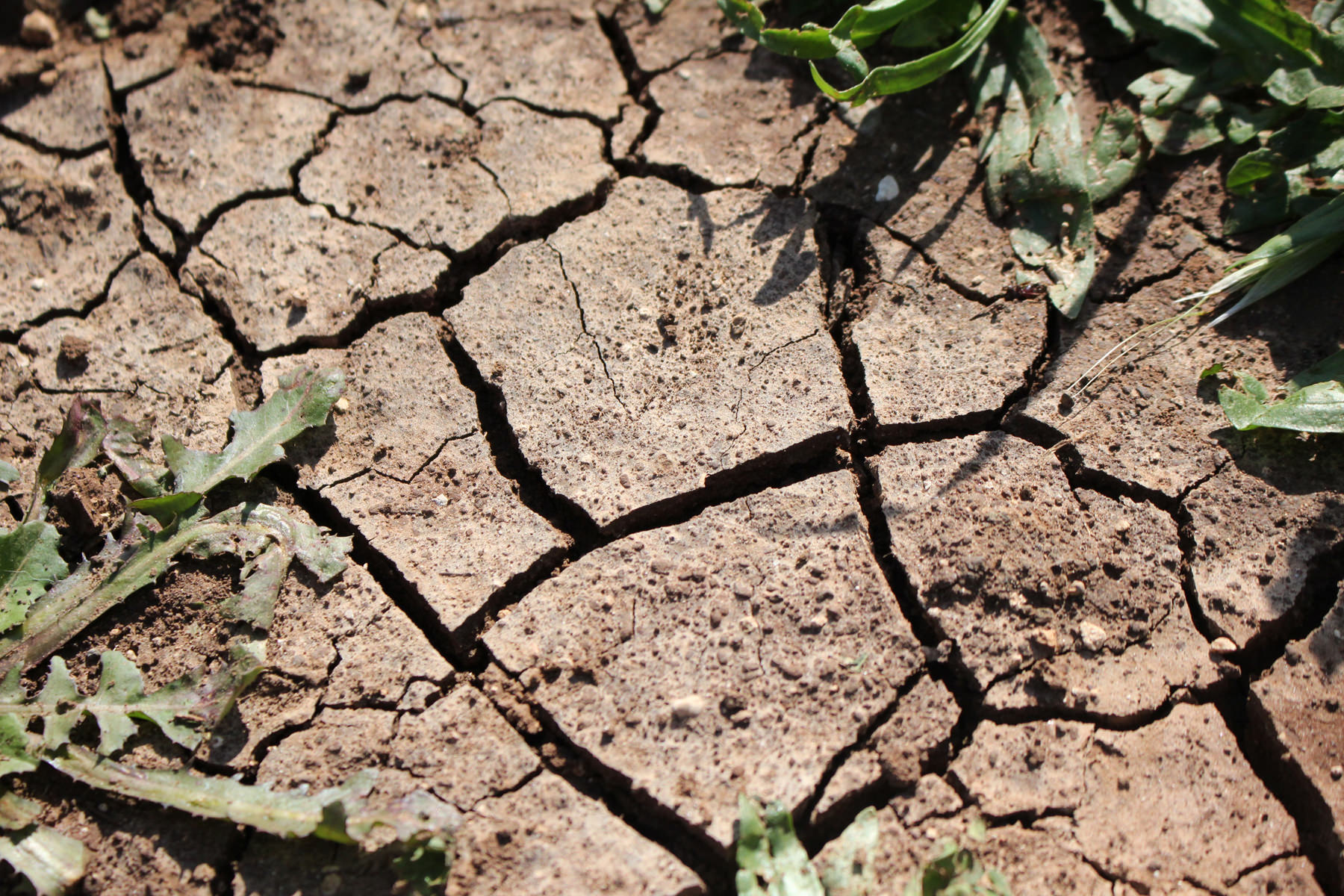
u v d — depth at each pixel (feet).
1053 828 1.84
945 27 2.27
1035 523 1.98
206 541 2.00
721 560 1.98
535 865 1.83
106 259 2.26
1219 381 2.07
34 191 2.31
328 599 1.98
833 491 2.02
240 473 2.03
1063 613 1.94
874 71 2.15
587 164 2.30
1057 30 2.36
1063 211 2.18
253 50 2.44
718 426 2.07
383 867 1.83
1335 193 2.13
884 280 2.17
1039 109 2.24
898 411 2.06
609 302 2.18
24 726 1.87
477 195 2.28
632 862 1.82
